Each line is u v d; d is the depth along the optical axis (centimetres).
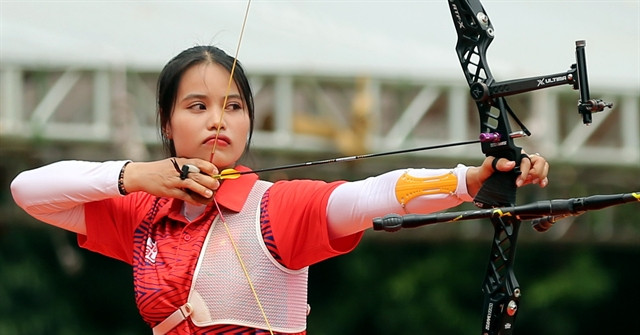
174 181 1002
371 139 2667
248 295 988
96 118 2647
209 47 1056
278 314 992
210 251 1002
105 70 2620
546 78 919
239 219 1006
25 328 3906
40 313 3981
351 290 4272
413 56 2631
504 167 911
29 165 2938
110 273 4225
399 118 2664
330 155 2709
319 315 4250
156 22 2592
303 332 1017
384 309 4216
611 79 2622
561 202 909
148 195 1067
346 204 973
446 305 4156
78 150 2755
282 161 2778
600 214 3459
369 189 970
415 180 952
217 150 1028
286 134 2634
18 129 2658
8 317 3900
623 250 4281
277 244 988
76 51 2603
